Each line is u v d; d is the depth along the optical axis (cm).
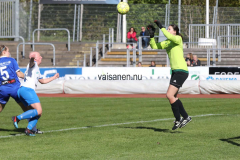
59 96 3628
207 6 5903
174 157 1205
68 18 6275
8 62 1564
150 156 1221
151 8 6056
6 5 5581
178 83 1576
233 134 1573
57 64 4919
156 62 4825
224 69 3919
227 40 5569
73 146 1383
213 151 1280
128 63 4422
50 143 1442
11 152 1298
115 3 5734
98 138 1527
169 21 6022
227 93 3609
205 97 3362
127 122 1966
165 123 1909
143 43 5081
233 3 8088
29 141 1484
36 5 6275
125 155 1239
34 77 1591
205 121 1939
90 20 6238
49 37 6288
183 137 1528
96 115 2258
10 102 3189
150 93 3750
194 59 4253
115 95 3697
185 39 6053
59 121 2030
